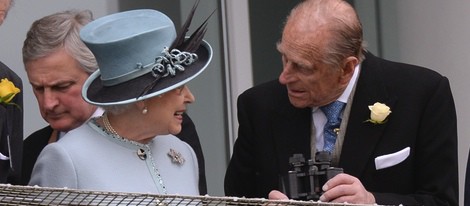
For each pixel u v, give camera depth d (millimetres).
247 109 7590
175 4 9711
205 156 9836
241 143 7605
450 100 7500
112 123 6254
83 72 6879
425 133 7391
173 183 6367
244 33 10039
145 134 6258
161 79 6094
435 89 7453
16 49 9023
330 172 6629
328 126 7340
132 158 6258
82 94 6152
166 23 6176
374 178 7305
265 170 7438
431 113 7406
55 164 6145
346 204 5480
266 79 10125
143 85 6070
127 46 6055
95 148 6203
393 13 10641
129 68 6070
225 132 9914
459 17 10469
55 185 6117
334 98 7270
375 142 7312
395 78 7453
